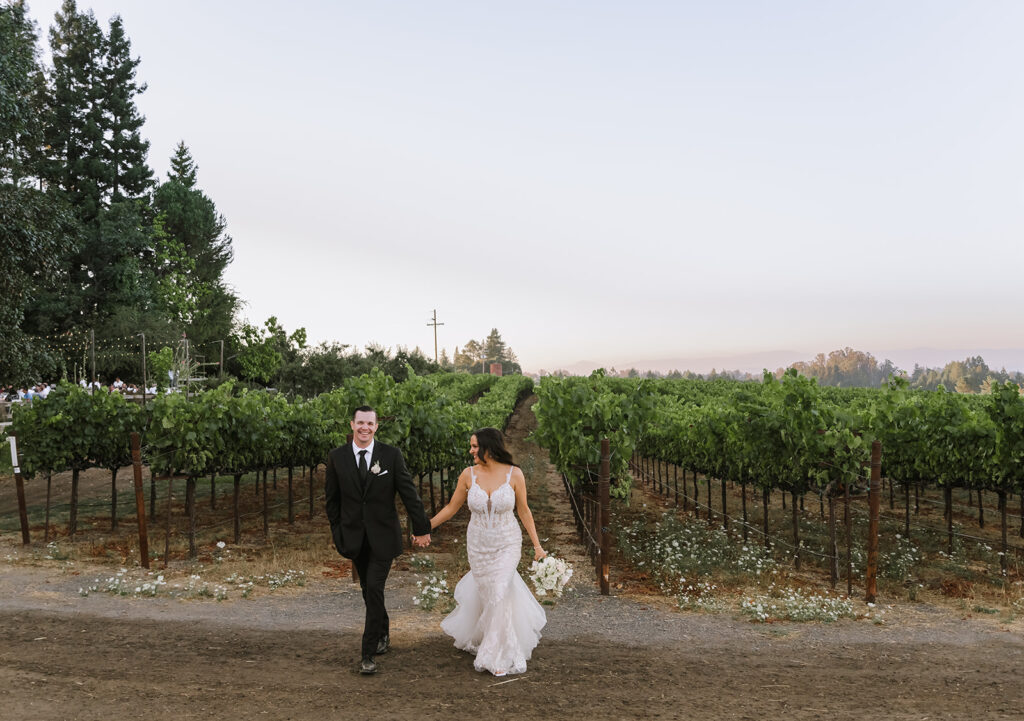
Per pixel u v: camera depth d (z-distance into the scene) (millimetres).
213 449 9641
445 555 9836
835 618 6828
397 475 5094
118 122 46781
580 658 5520
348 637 5977
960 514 13773
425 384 12055
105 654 5344
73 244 23984
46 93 44594
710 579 8531
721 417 12000
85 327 37375
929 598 7781
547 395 11266
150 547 10023
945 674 5270
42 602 7000
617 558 9883
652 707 4457
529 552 10156
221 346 39469
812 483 9211
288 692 4586
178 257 47062
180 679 4809
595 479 10383
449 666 5191
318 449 12633
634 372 123500
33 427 10328
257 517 12812
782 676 5168
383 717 4188
